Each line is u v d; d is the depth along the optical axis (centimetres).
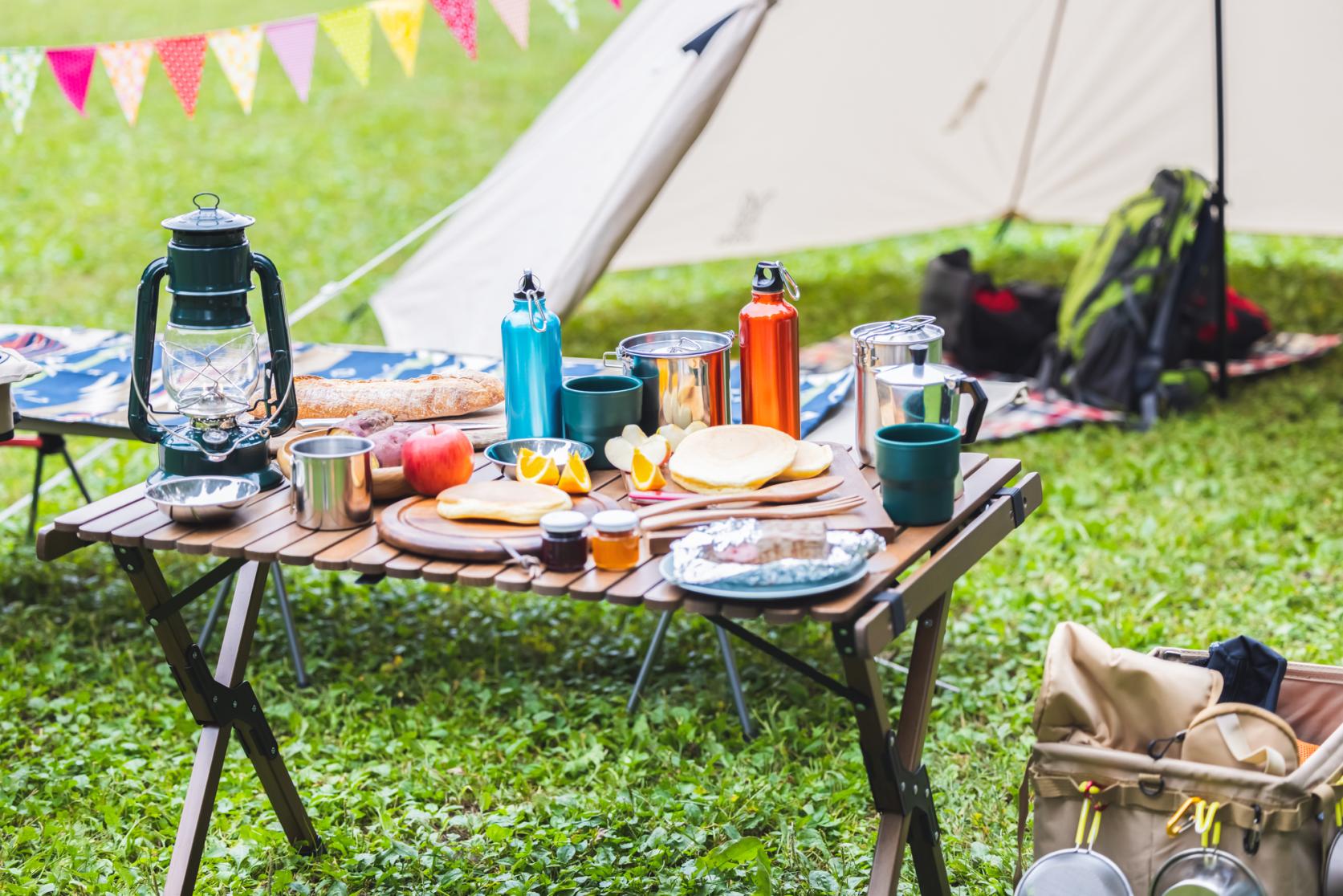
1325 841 220
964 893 271
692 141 507
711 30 505
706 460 237
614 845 294
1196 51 652
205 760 262
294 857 292
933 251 877
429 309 557
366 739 342
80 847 294
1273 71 643
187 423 248
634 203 508
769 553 202
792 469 237
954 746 331
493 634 395
